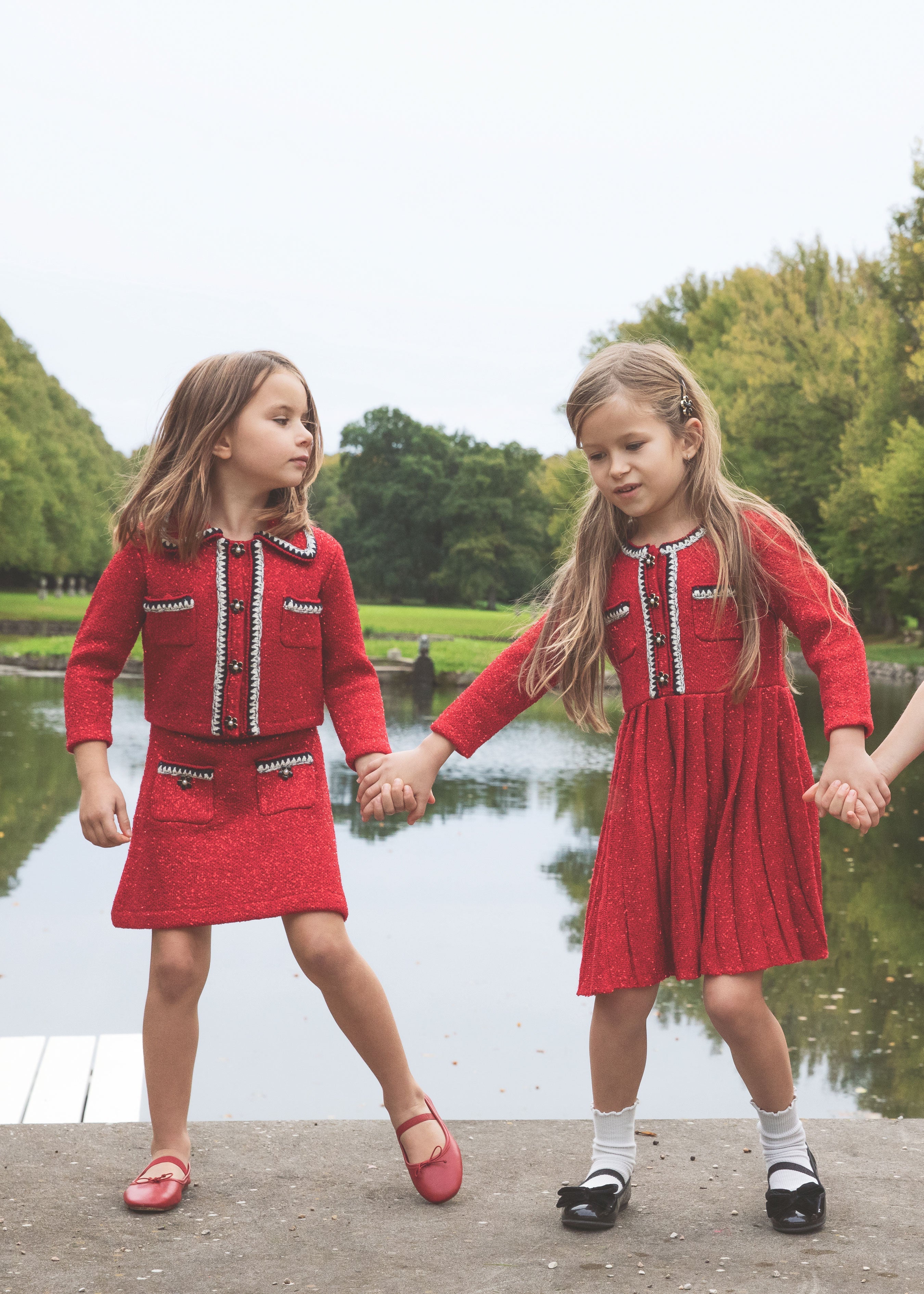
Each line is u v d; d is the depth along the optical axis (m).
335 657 2.22
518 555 77.19
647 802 1.96
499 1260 1.76
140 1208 1.93
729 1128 2.33
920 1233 1.85
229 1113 3.68
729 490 2.07
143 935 5.70
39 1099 3.03
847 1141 2.25
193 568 2.08
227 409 2.08
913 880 7.11
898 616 36.69
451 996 4.84
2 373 53.38
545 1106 3.76
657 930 1.94
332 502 87.75
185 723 2.05
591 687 2.12
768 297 40.56
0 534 51.25
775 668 2.02
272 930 5.92
